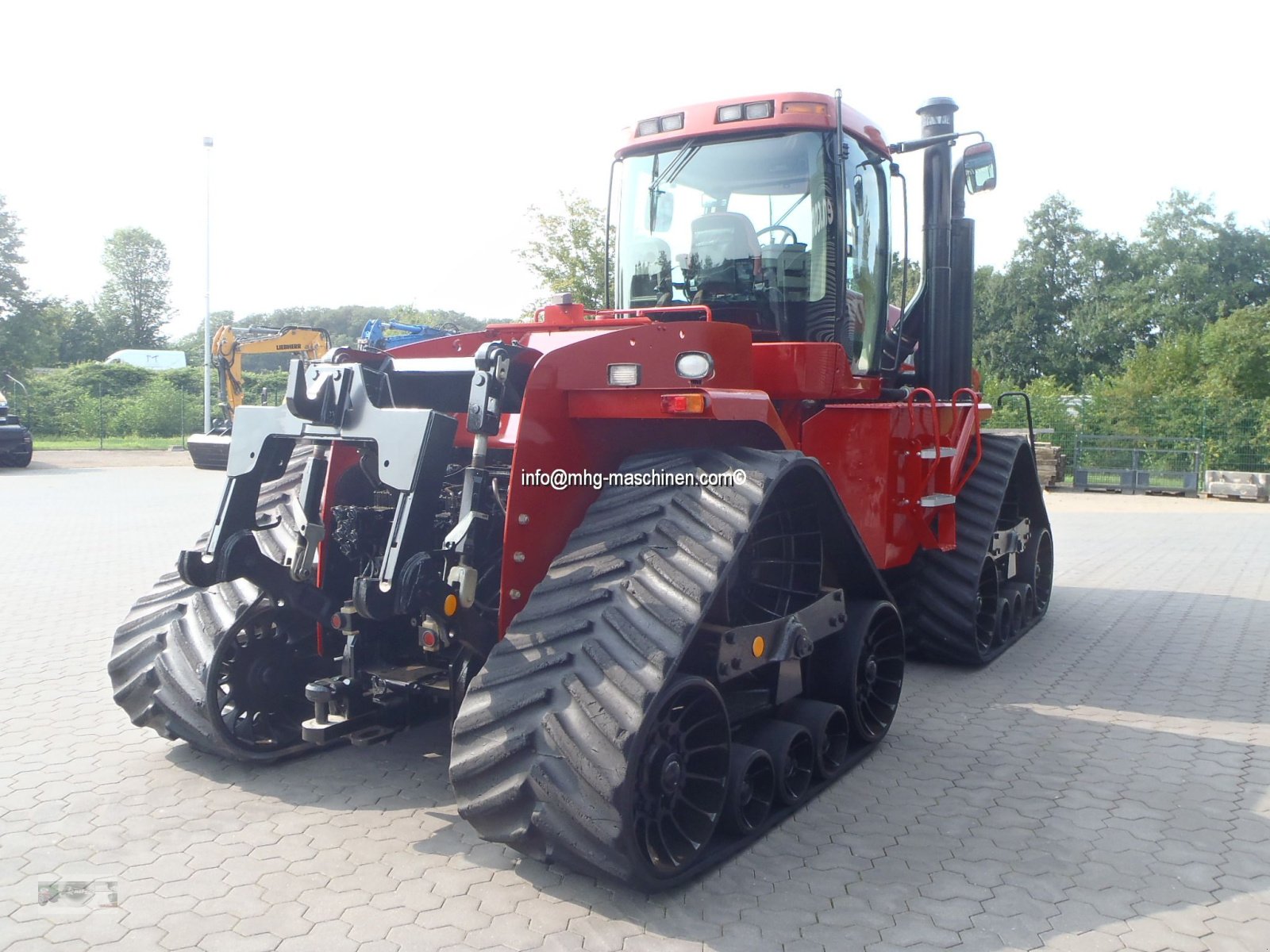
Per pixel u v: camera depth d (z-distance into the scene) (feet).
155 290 271.49
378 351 13.44
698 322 12.62
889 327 18.34
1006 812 12.57
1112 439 65.98
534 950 9.14
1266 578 30.32
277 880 10.41
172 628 13.33
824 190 15.72
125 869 10.66
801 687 13.39
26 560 31.24
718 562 10.34
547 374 10.96
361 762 13.79
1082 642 22.11
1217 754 14.82
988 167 18.19
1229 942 9.52
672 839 10.48
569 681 9.74
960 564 19.26
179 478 63.10
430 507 10.72
